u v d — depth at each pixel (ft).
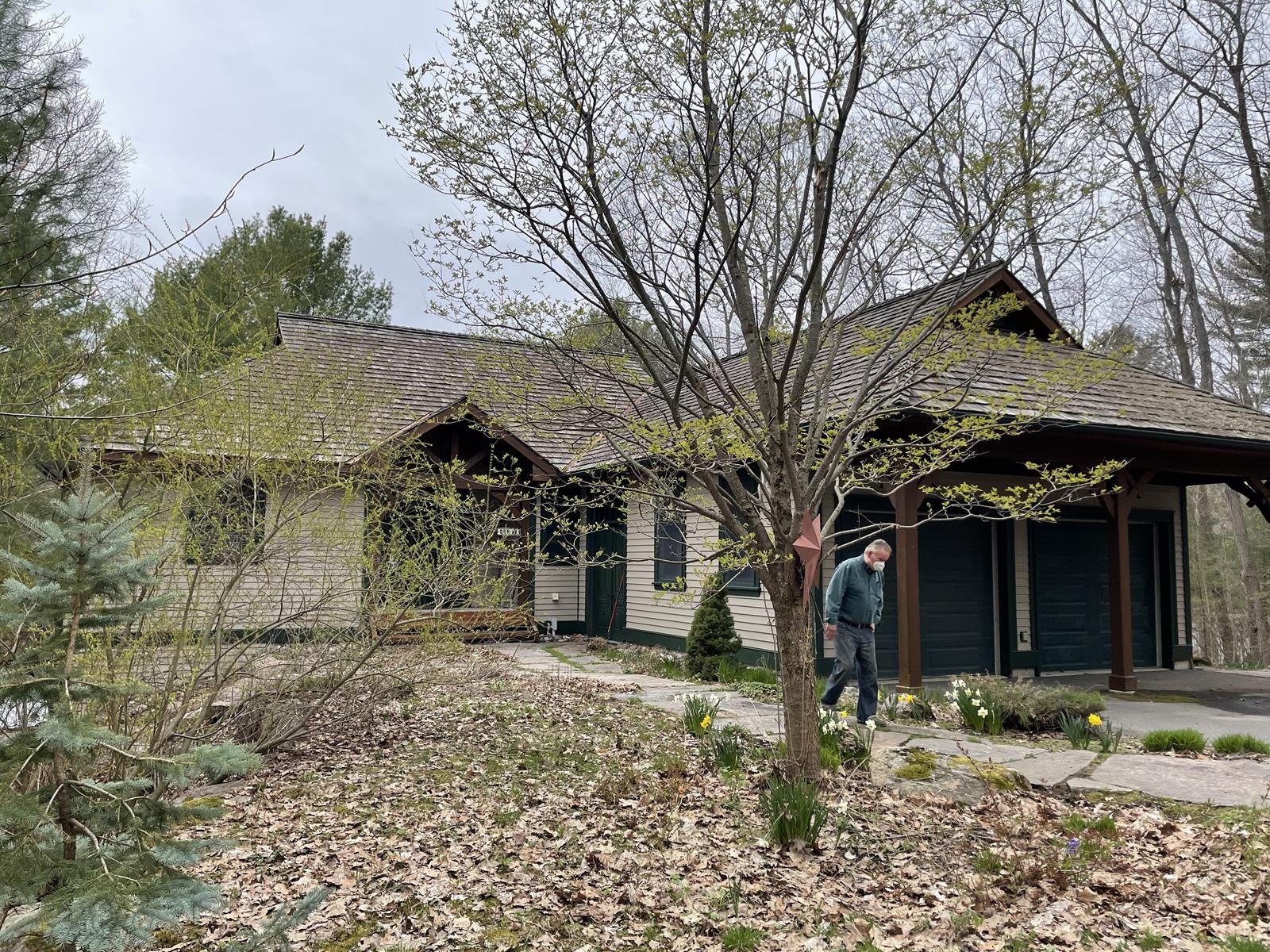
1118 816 18.19
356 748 24.52
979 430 20.08
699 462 19.24
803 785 17.52
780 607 18.90
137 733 18.54
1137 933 13.17
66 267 23.24
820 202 17.30
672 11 16.12
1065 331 29.50
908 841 16.78
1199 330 67.21
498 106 16.81
